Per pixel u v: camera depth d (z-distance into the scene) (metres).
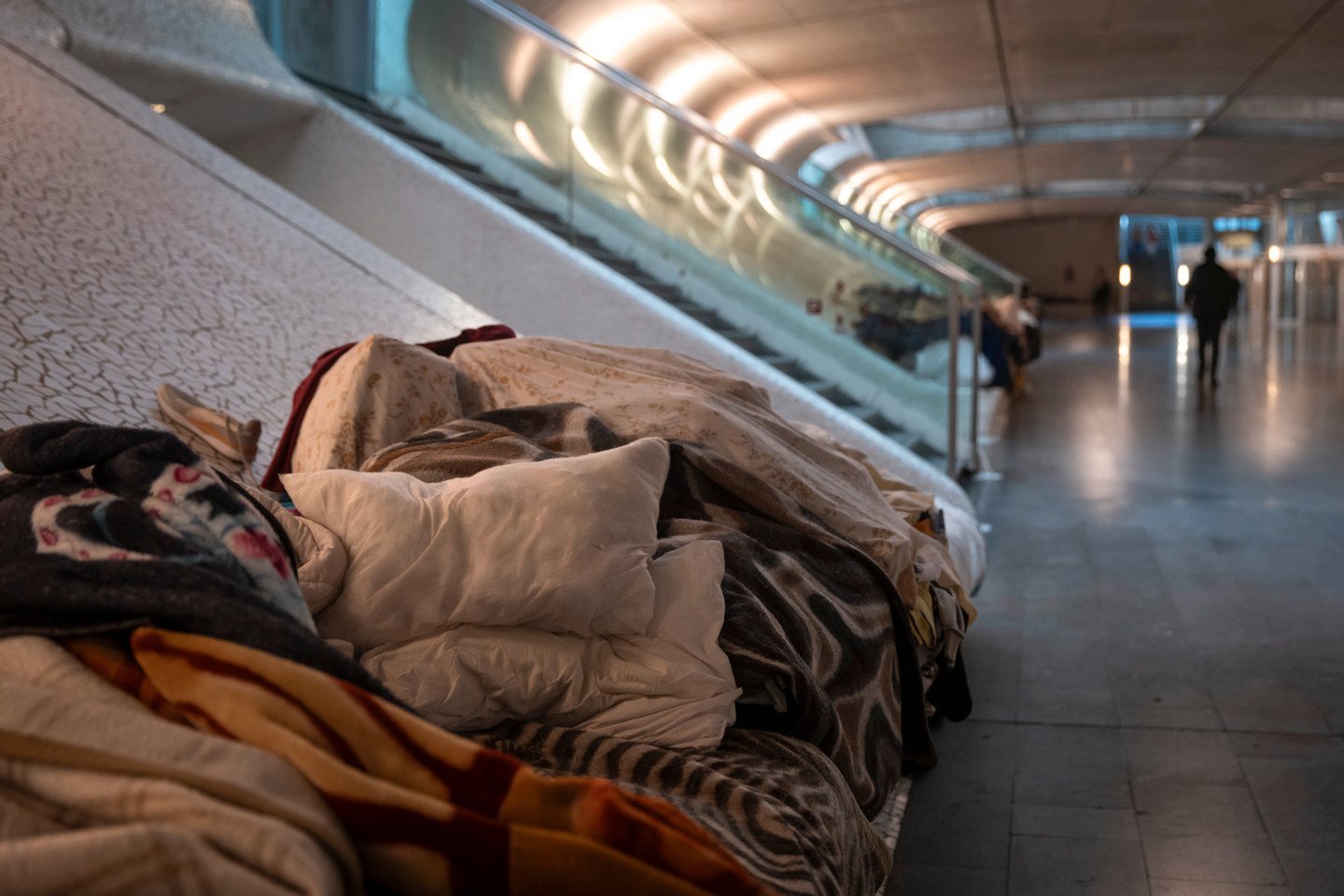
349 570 1.71
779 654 1.93
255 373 3.43
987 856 2.30
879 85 14.27
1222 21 11.50
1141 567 4.62
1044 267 37.53
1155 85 14.48
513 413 2.55
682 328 5.67
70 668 1.28
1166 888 2.15
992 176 23.03
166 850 1.04
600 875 1.17
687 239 6.44
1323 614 3.88
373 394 2.59
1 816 1.13
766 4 10.73
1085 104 17.47
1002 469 7.07
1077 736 2.92
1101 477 6.68
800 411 5.47
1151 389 11.67
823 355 6.18
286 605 1.46
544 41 6.65
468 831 1.18
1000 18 11.29
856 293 6.04
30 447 1.46
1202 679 3.30
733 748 1.82
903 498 3.43
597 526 1.82
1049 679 3.36
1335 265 26.20
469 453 2.25
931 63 13.11
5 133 4.23
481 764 1.24
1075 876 2.21
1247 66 13.48
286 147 6.53
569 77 6.62
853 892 1.66
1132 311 38.72
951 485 5.36
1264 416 9.10
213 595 1.31
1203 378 12.38
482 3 6.79
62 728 1.17
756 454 2.63
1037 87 14.52
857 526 2.70
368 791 1.19
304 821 1.14
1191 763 2.72
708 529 2.30
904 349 5.98
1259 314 29.42
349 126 6.38
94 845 1.03
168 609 1.29
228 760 1.16
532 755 1.71
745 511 2.53
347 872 1.17
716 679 1.85
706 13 11.05
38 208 3.81
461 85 7.02
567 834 1.19
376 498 1.75
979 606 4.16
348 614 1.69
